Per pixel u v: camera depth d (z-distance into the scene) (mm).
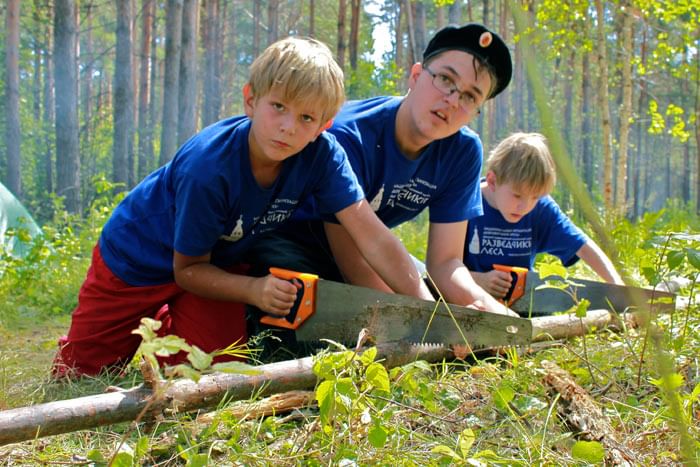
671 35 11945
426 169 3516
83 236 8477
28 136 24734
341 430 1980
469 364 2787
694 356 2588
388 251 3070
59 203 9477
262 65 2705
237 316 3301
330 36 35938
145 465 1989
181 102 18172
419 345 2678
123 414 1998
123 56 16750
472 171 3600
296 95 2639
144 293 3266
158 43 41156
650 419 2143
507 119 25828
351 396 1911
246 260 3568
